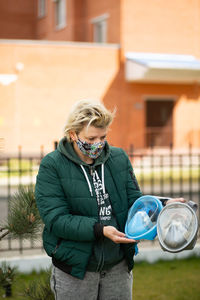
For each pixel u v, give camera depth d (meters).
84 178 2.25
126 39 17.78
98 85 17.61
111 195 2.30
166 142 18.78
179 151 18.42
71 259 2.20
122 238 2.11
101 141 2.20
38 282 2.88
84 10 20.06
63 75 17.16
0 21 22.83
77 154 2.30
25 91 16.73
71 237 2.16
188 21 18.50
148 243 5.18
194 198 8.67
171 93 18.64
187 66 16.88
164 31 18.22
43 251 4.74
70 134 2.23
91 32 19.50
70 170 2.24
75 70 17.30
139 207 2.29
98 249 2.23
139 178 11.72
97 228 2.13
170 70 17.09
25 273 4.31
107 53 17.66
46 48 16.91
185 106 18.92
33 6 23.38
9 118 16.58
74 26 20.06
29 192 2.62
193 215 2.05
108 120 2.18
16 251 4.76
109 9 18.36
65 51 17.12
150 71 16.77
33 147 16.89
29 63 16.73
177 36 18.41
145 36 18.00
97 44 17.50
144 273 4.46
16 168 12.59
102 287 2.33
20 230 2.53
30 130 16.84
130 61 17.55
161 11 18.12
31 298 2.77
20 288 3.63
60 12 21.48
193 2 18.48
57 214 2.18
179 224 2.04
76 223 2.15
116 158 2.39
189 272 4.48
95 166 2.29
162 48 18.27
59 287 2.27
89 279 2.24
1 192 9.47
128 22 17.77
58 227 2.16
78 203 2.23
